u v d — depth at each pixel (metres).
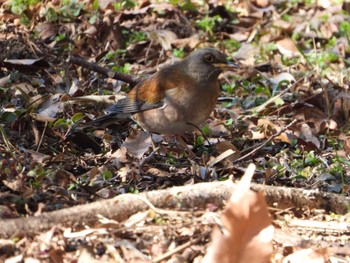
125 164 10.95
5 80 13.51
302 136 12.86
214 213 8.59
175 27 17.36
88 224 8.48
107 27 16.33
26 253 7.93
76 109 13.01
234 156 11.72
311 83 14.88
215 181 9.90
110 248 8.01
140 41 16.52
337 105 14.30
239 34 17.72
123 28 16.97
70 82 14.17
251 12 18.78
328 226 9.24
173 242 8.19
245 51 16.80
